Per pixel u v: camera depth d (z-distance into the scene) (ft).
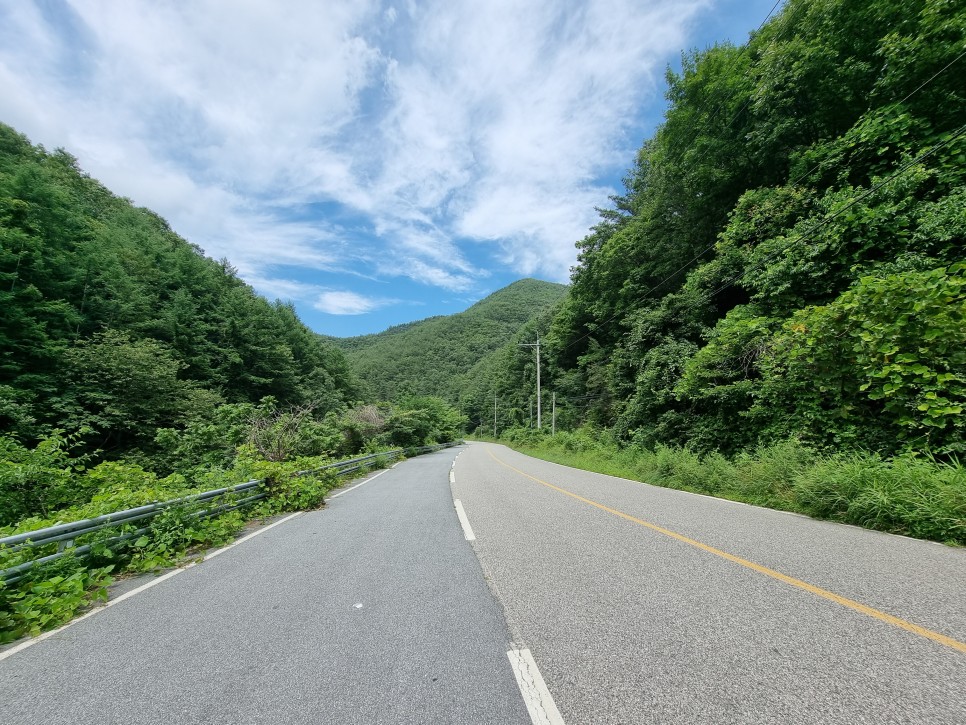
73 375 64.80
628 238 82.17
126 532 19.27
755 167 54.60
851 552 16.11
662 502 29.07
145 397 69.31
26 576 14.61
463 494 36.17
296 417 51.34
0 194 73.26
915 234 32.27
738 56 55.11
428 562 17.21
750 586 13.12
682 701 7.72
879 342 26.43
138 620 12.79
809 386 32.65
